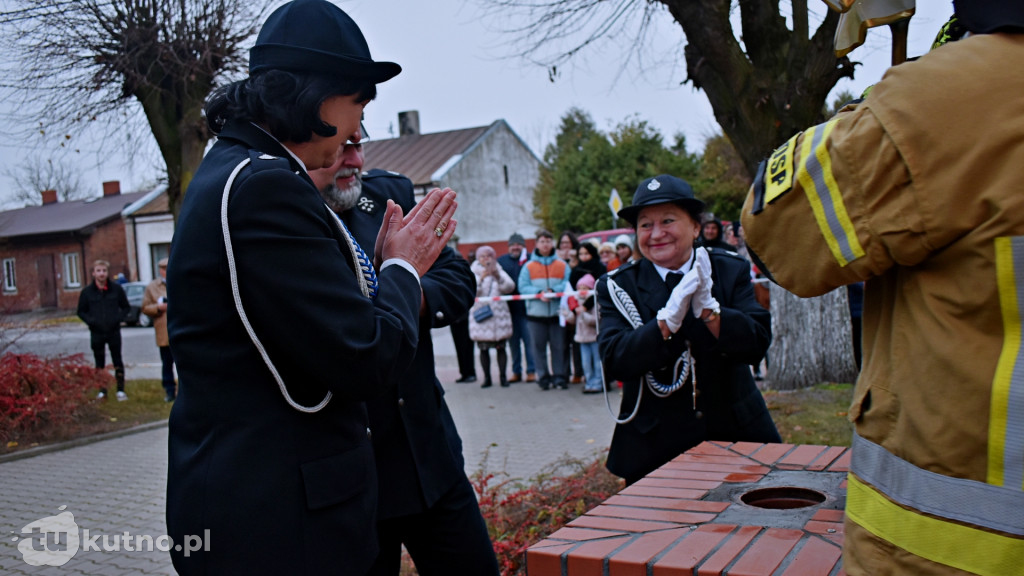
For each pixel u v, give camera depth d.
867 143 1.24
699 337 2.84
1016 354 1.14
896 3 1.68
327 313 1.56
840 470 2.36
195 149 9.58
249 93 1.74
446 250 2.49
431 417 2.23
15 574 4.11
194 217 1.62
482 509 4.12
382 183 2.41
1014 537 1.14
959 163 1.17
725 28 5.61
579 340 9.20
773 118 5.62
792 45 5.60
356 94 1.79
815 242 1.33
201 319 1.60
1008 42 1.20
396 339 1.67
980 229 1.16
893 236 1.22
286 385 1.62
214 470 1.57
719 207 25.77
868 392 1.37
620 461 3.06
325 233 1.66
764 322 2.98
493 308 9.88
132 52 9.03
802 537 1.80
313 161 1.81
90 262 33.03
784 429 5.93
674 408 2.95
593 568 1.75
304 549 1.58
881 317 1.37
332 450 1.67
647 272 3.06
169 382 9.77
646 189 3.01
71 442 7.44
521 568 3.50
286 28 1.73
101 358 9.85
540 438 7.10
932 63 1.22
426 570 2.33
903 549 1.26
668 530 1.91
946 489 1.20
